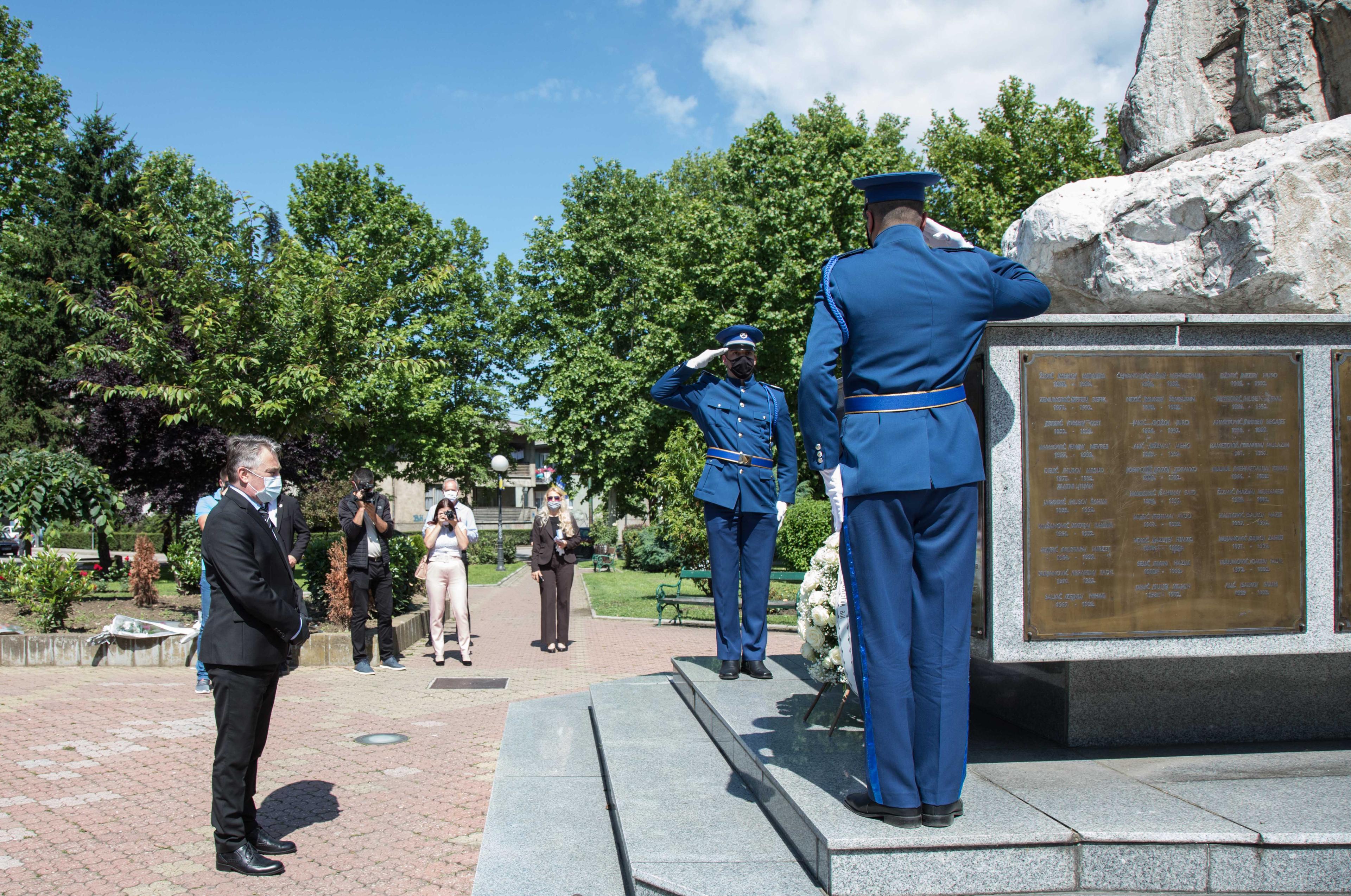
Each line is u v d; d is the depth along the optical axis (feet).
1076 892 9.08
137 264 33.83
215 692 12.73
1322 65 13.46
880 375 9.62
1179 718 12.59
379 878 12.50
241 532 12.55
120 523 58.03
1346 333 11.98
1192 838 9.05
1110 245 12.97
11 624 34.01
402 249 99.14
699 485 19.02
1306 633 11.68
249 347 33.53
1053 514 11.41
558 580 35.73
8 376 79.25
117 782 17.13
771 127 84.33
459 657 34.27
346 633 32.40
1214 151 13.99
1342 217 12.00
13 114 88.12
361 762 18.61
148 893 12.04
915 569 9.60
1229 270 12.19
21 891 12.13
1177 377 11.62
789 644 33.71
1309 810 9.80
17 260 81.82
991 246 89.15
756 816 11.76
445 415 104.27
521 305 114.01
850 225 80.23
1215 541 11.58
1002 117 102.53
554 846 13.32
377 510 30.60
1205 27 14.66
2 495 41.19
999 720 14.12
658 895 9.55
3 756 18.85
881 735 9.52
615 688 21.31
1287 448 11.77
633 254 111.75
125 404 49.93
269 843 13.42
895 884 8.96
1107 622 11.41
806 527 59.52
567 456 107.24
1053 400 11.44
